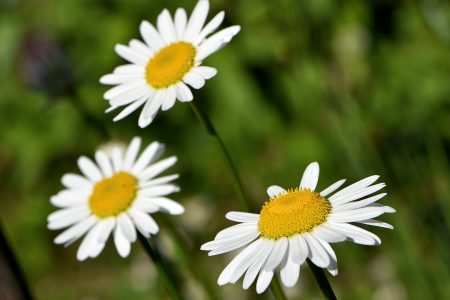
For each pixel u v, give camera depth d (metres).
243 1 0.81
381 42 0.84
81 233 0.48
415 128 0.71
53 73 0.63
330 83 0.65
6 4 0.96
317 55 0.66
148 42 0.47
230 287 0.66
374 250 0.67
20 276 0.48
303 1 0.65
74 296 0.90
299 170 0.81
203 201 0.79
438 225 0.58
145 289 0.79
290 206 0.41
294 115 0.84
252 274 0.41
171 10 0.89
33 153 0.94
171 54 0.46
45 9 0.95
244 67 0.85
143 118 0.45
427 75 0.81
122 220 0.47
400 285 0.62
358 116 0.61
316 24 0.67
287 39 0.67
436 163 0.61
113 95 0.47
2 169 1.07
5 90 0.95
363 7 0.84
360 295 0.65
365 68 0.81
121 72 0.47
